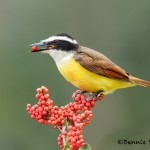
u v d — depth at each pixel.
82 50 11.39
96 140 19.66
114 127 19.80
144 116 19.73
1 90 19.38
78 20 20.73
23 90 19.30
